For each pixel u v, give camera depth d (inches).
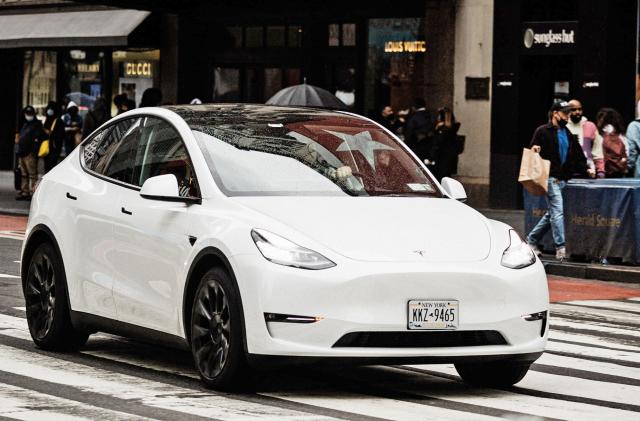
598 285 1352.1
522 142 2162.9
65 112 2898.6
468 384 732.7
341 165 749.3
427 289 651.5
